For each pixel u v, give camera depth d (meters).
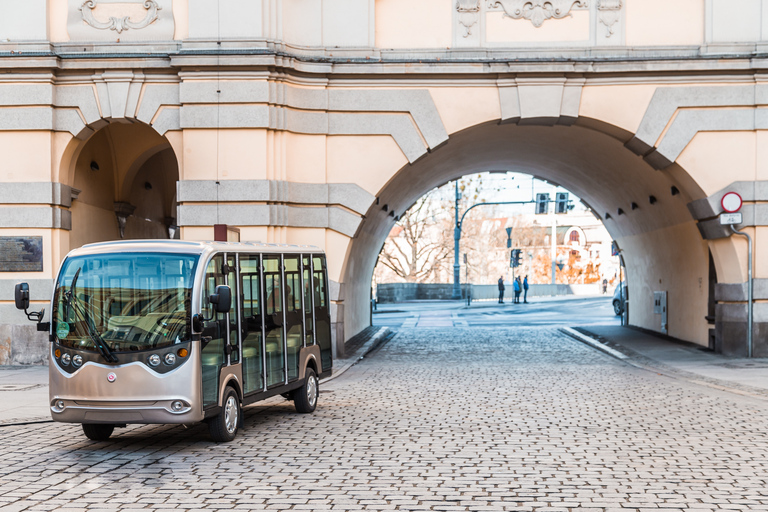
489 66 17.86
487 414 11.27
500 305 50.25
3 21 17.77
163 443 9.47
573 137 20.75
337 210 17.98
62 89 17.83
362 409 11.92
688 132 17.97
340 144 18.08
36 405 12.30
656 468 7.89
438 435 9.71
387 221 25.73
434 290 61.59
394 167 18.09
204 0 17.45
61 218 17.92
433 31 18.16
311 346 12.25
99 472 7.89
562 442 9.21
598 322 32.81
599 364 18.03
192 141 17.47
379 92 18.02
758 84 17.88
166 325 9.06
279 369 11.09
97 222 20.58
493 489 7.12
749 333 18.23
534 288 69.44
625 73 17.88
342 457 8.52
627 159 20.66
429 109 18.03
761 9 17.88
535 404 12.16
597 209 28.78
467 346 22.94
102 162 20.97
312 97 17.94
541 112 17.92
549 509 6.48
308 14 18.05
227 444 9.35
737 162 18.02
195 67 17.39
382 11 18.23
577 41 18.09
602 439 9.38
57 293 9.39
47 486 7.32
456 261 58.44
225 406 9.52
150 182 24.59
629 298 28.53
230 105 17.44
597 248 103.12
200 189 17.42
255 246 10.77
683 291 22.11
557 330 29.42
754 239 18.11
